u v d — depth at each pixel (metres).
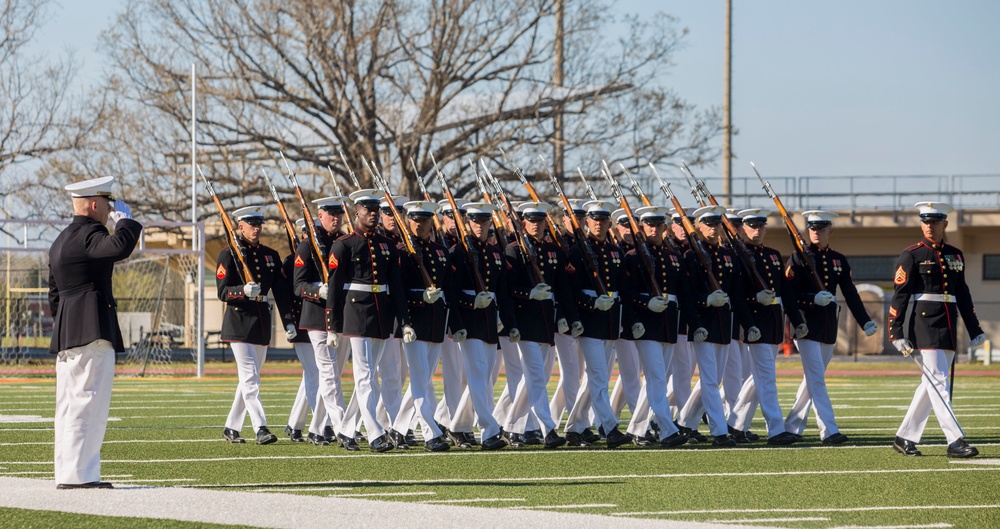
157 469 16.00
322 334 19.06
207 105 51.38
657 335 19.59
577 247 19.56
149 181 51.50
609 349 20.62
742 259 20.17
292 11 50.12
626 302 19.73
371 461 17.08
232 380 39.34
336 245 18.14
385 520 11.73
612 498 13.59
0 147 53.03
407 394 19.28
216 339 59.94
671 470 16.19
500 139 50.78
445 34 51.88
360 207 18.23
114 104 51.81
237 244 19.39
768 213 20.53
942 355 17.77
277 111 51.56
